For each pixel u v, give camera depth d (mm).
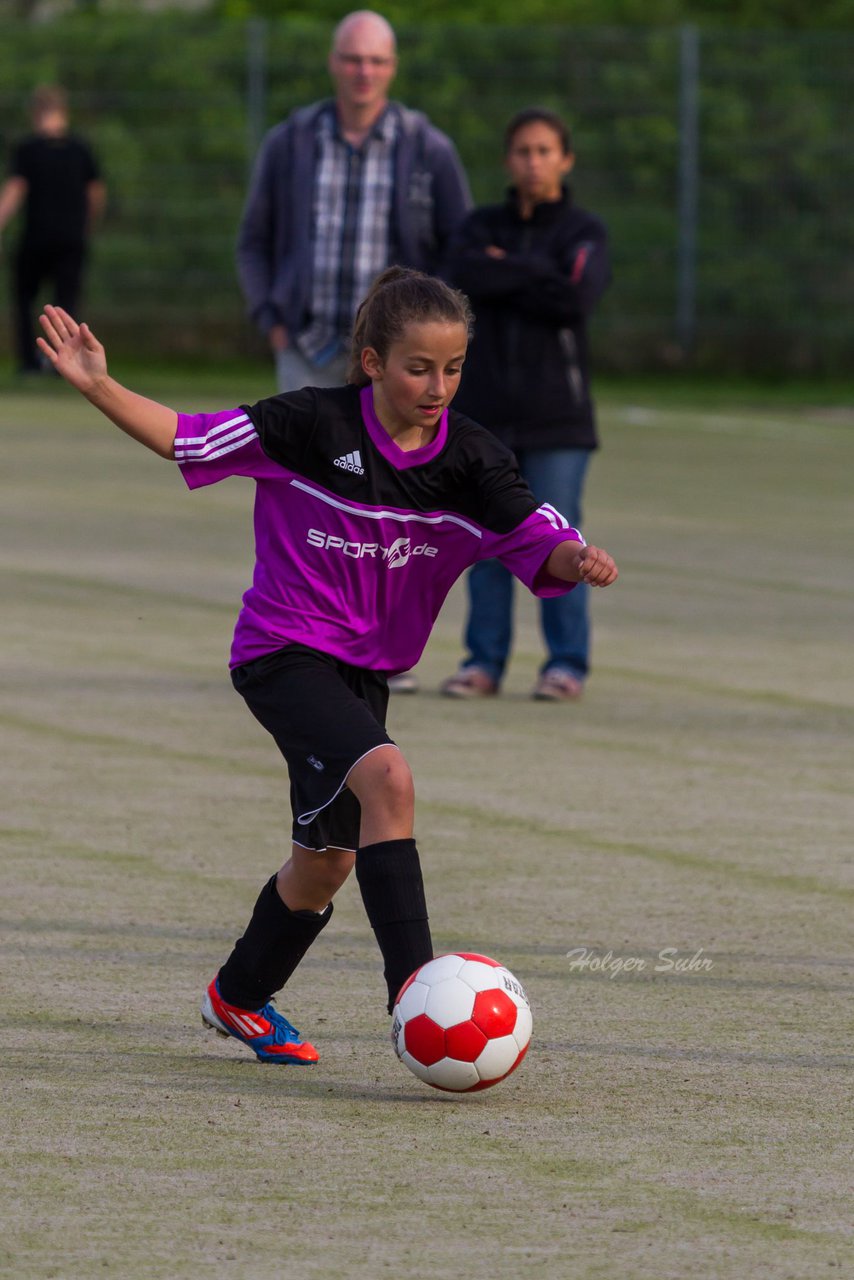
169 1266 10586
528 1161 12172
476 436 13898
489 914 17797
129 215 84562
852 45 83750
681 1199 11594
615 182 84250
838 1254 10852
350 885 19094
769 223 84750
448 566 14133
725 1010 15305
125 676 28906
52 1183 11711
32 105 76438
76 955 16484
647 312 85312
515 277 26812
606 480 53531
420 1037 13000
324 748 13328
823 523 46562
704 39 83375
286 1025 14188
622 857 19859
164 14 84938
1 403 70312
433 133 29031
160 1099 13242
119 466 55062
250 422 13562
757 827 21141
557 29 83188
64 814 21188
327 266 28766
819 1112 13117
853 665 30750
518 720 26594
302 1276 10477
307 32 83688
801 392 82188
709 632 33406
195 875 18984
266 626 13789
